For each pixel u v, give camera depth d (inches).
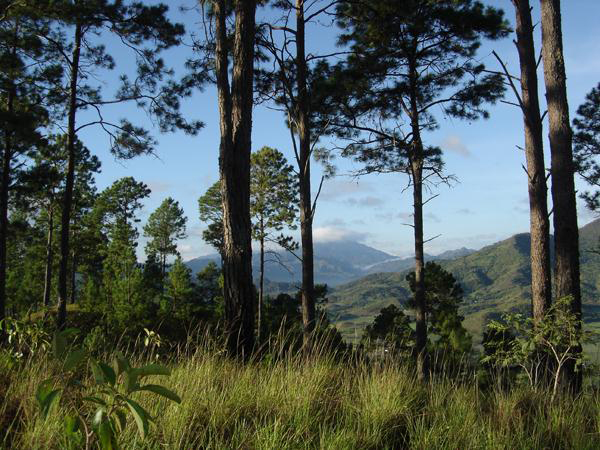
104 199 1809.8
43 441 103.4
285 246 1144.8
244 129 290.8
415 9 489.4
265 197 1253.7
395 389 170.4
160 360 177.9
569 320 197.6
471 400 175.3
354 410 156.2
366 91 535.8
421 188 542.0
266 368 193.2
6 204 723.4
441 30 507.2
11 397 128.3
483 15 480.7
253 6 301.9
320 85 489.7
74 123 609.6
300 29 466.0
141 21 567.2
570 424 160.6
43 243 1445.6
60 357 75.5
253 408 150.2
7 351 157.8
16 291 1339.8
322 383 173.5
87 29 593.0
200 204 1551.4
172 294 1293.1
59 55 625.3
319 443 130.5
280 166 1262.3
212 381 158.2
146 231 1993.1
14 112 591.8
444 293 1112.8
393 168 565.9
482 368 199.2
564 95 287.4
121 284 1031.0
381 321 668.7
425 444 135.6
